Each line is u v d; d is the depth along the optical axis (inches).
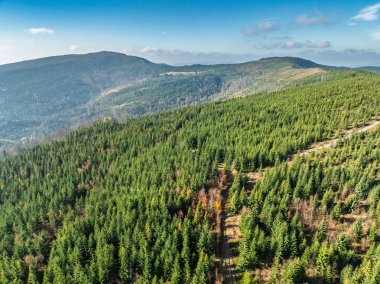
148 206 3939.5
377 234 3102.9
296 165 4256.9
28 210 4832.7
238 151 5022.1
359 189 3575.3
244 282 2787.9
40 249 3880.4
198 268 2910.9
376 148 4471.0
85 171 5940.0
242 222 3469.5
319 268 2822.3
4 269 3580.2
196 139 6333.7
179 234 3398.1
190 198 4079.7
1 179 6884.8
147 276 3083.2
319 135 5502.0
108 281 3191.4
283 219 3417.8
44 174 6811.0
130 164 5802.2
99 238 3472.0
